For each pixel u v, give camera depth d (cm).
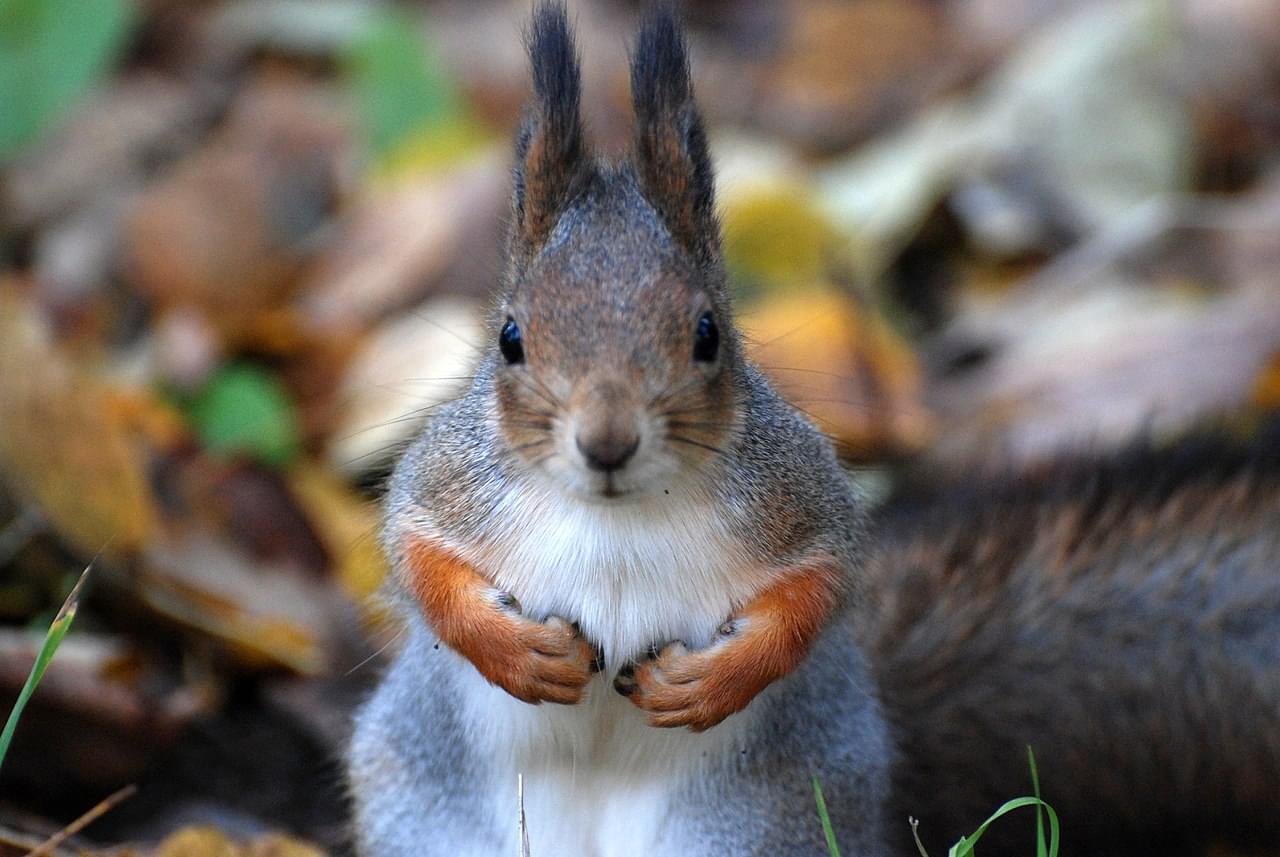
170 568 1066
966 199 1476
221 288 1432
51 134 1534
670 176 801
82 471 1052
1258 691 969
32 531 1057
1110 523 1030
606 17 1869
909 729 977
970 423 1275
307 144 1564
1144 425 1074
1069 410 1256
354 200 1493
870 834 875
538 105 806
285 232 1475
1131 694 980
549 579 802
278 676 1053
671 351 759
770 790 846
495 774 852
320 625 1078
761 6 1944
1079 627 995
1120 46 1525
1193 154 1516
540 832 851
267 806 998
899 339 1362
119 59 1761
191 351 1324
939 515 1072
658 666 792
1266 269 1366
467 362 1067
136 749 993
